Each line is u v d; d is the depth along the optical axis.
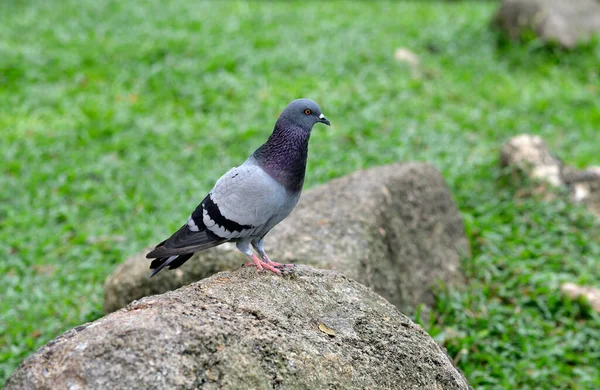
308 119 4.41
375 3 17.03
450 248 7.40
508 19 14.10
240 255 6.05
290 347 3.46
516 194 8.84
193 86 11.73
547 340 6.58
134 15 14.73
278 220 4.48
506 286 7.27
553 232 8.12
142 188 9.13
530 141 9.15
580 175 8.91
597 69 12.96
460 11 16.30
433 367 3.89
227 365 3.23
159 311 3.37
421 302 6.74
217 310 3.54
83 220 8.59
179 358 3.14
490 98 11.80
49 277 7.61
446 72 12.80
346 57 12.96
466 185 9.07
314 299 3.98
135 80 12.06
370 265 6.09
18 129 10.45
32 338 6.61
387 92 11.70
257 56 12.91
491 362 6.23
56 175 9.36
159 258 4.32
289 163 4.38
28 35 13.63
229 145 10.19
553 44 13.45
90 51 12.89
